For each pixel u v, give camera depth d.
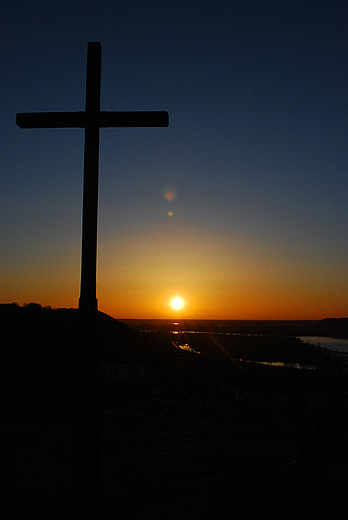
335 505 4.50
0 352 50.88
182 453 6.75
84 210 5.09
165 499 4.64
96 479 4.77
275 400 32.09
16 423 9.47
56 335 68.31
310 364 112.94
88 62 5.32
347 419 7.88
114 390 50.66
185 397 45.22
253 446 7.24
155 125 5.29
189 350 139.00
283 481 5.30
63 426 9.02
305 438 5.09
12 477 5.28
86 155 5.18
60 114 5.31
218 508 4.39
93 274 4.99
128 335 114.06
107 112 5.30
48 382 41.44
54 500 4.42
